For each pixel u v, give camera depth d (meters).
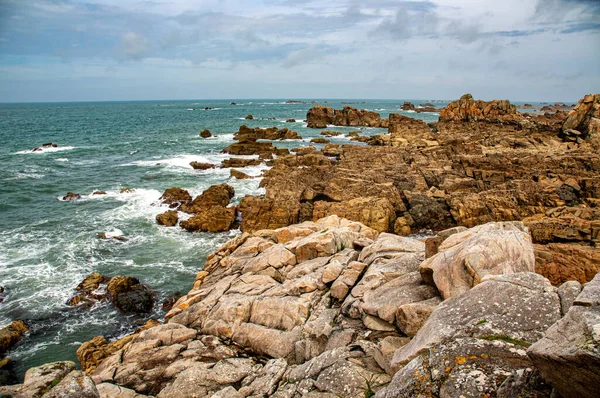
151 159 56.44
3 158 55.72
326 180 36.06
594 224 21.06
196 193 38.88
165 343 12.20
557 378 4.40
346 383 7.88
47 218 31.86
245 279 15.10
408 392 5.75
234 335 12.13
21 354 16.45
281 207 29.91
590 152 41.78
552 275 16.52
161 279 22.66
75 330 18.00
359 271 12.63
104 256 25.39
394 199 31.23
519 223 10.87
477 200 29.38
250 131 80.50
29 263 24.00
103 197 37.66
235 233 29.77
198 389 9.64
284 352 10.95
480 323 6.38
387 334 9.29
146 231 29.72
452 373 5.61
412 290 9.88
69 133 89.62
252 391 9.07
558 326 4.83
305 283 13.20
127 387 10.27
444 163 40.56
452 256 9.05
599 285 5.22
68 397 5.70
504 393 4.95
